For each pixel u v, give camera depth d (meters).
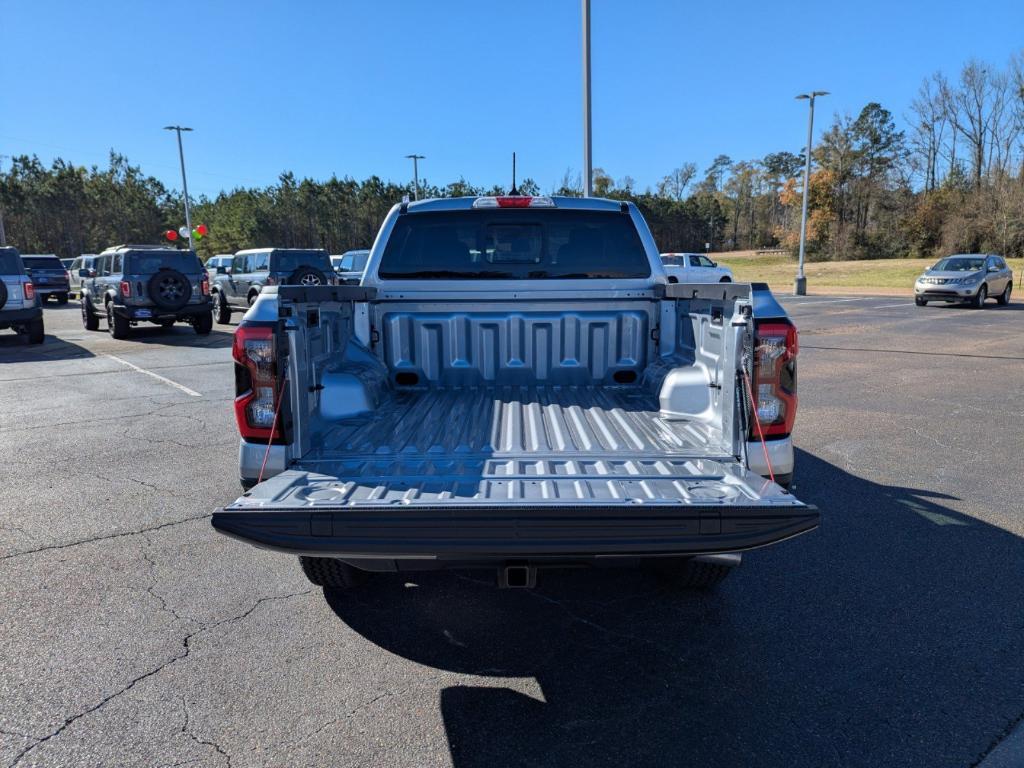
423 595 3.66
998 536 4.29
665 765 2.38
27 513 4.76
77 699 2.74
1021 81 57.19
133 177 74.38
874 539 4.27
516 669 2.97
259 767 2.37
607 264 4.27
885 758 2.40
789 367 2.88
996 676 2.87
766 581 3.75
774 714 2.65
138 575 3.84
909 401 8.31
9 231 63.66
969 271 21.48
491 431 3.33
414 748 2.47
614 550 2.34
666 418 3.57
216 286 19.33
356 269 21.62
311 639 3.21
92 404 8.39
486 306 4.25
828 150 76.25
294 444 2.93
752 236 112.50
